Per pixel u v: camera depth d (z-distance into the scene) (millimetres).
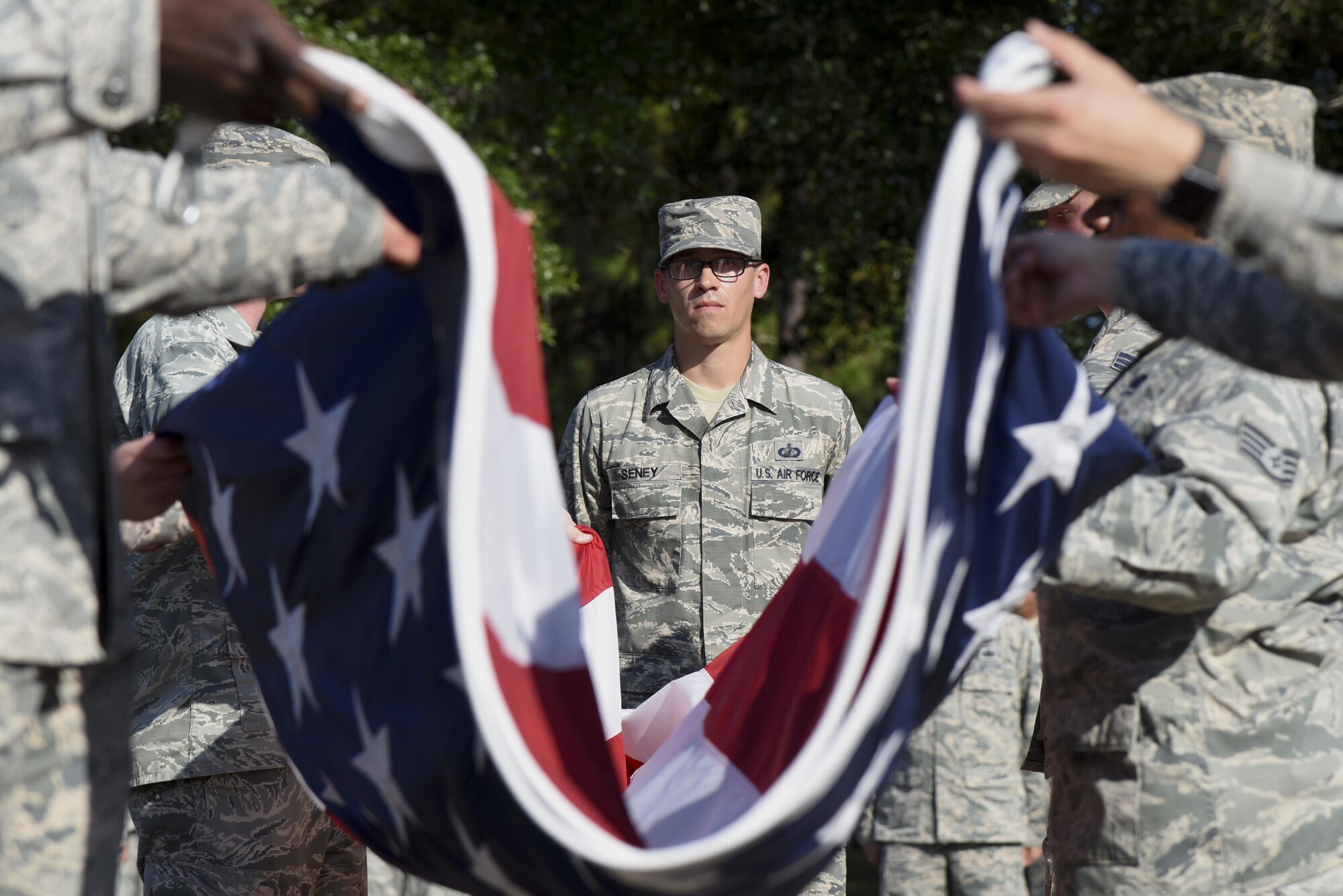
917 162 11484
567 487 4555
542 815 1488
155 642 3047
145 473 2258
